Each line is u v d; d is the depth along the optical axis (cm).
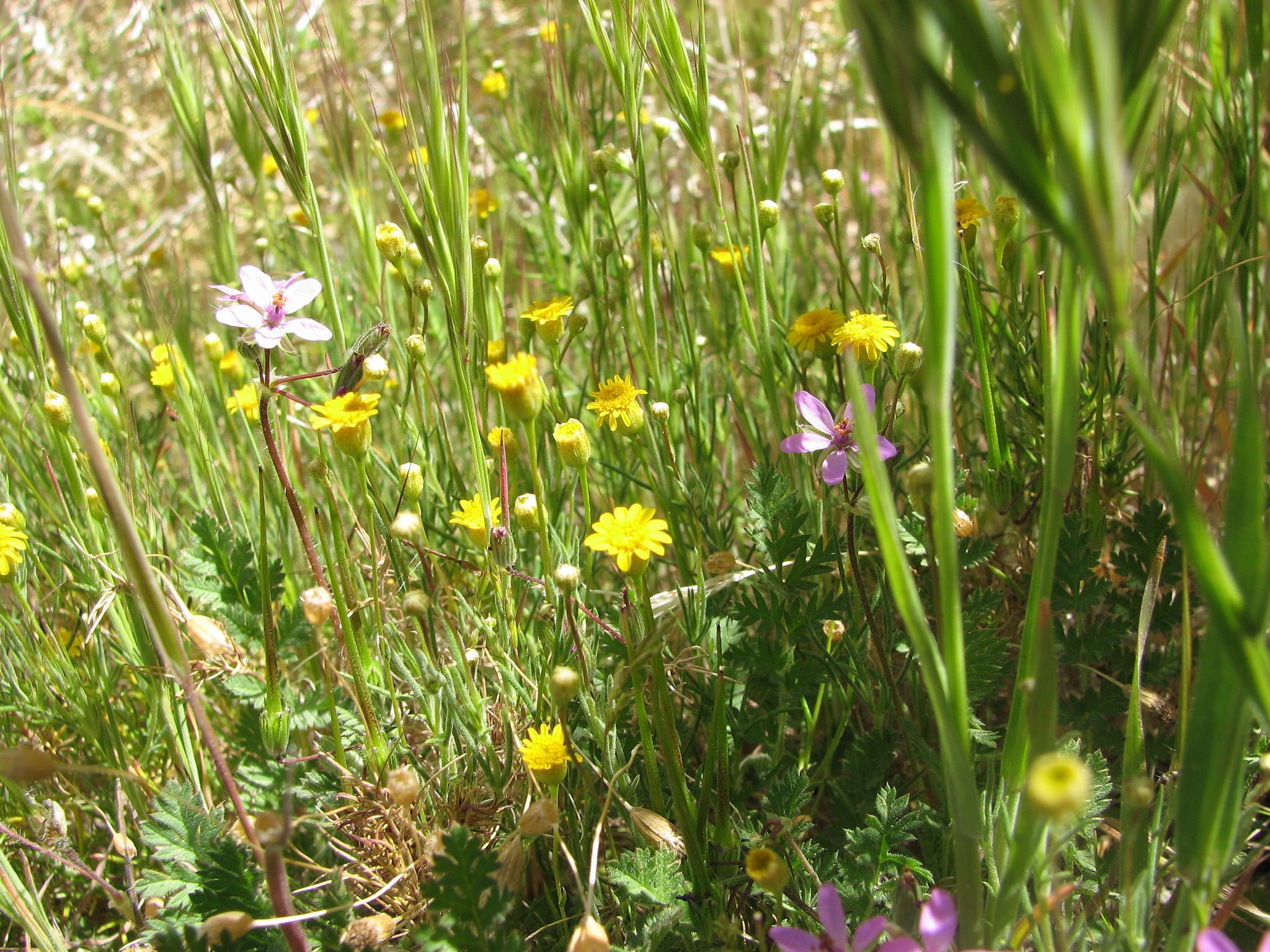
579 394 23
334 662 17
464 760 14
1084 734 15
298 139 15
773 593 15
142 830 14
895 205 23
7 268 16
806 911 13
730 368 21
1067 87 7
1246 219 18
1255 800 13
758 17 33
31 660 17
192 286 29
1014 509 17
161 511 19
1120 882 12
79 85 36
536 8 29
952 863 14
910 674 16
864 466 9
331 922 13
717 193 17
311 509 19
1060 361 9
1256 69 17
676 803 13
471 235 22
